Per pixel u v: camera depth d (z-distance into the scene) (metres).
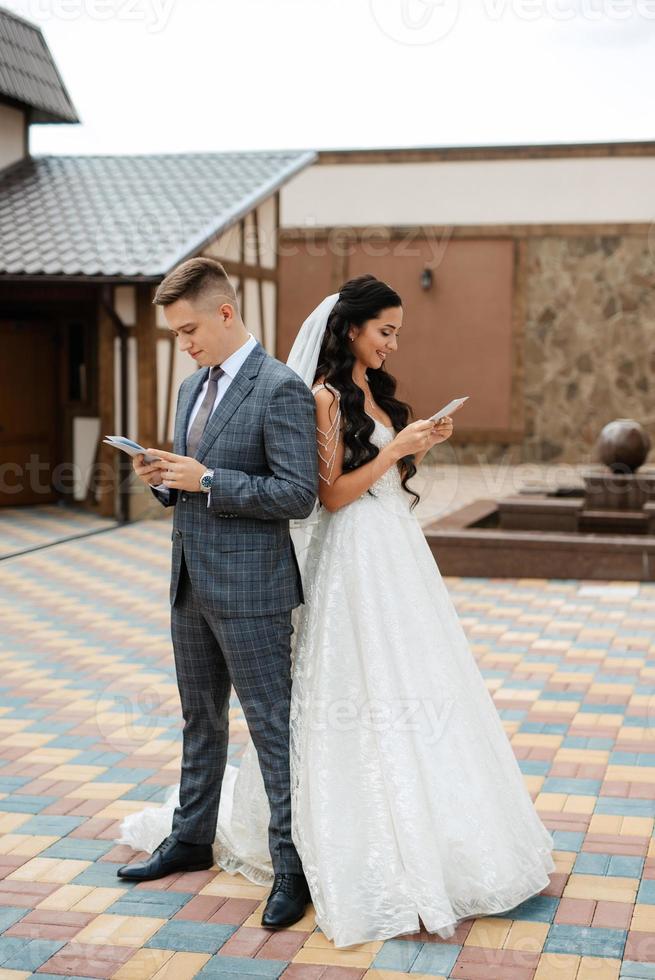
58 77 14.94
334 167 19.06
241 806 3.37
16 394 13.35
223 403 3.05
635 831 3.69
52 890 3.27
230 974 2.76
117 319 12.38
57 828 3.76
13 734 4.82
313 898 3.00
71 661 6.17
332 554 3.13
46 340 13.47
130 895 3.23
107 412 12.62
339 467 3.13
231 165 14.71
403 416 3.32
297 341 3.24
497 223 18.53
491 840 3.02
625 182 18.00
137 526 12.11
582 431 18.55
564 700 5.35
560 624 7.11
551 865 3.31
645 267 18.06
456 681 3.11
